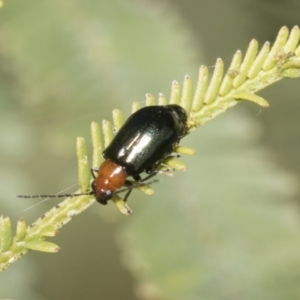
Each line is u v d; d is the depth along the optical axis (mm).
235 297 86
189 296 86
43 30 94
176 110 77
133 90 93
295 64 76
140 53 94
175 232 88
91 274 128
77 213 74
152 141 81
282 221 88
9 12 94
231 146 91
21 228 74
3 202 94
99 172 82
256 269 87
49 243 74
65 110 93
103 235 126
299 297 86
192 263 87
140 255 87
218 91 77
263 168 90
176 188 89
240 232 88
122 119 77
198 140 91
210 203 89
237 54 76
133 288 130
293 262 87
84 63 93
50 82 93
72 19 94
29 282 93
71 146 92
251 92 76
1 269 73
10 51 94
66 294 126
